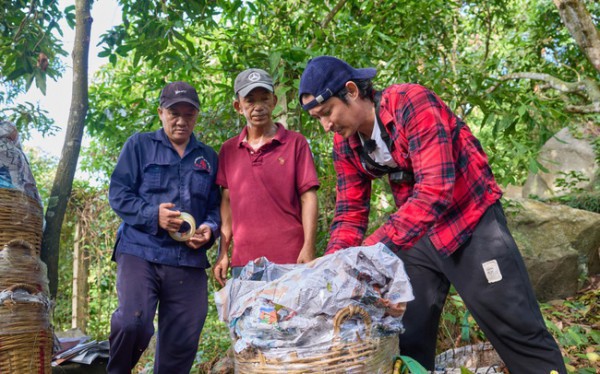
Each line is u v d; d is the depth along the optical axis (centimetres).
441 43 500
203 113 362
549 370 186
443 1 454
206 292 256
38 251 230
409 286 152
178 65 337
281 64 338
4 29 309
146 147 252
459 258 198
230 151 271
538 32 683
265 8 386
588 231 509
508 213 475
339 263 150
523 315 188
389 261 153
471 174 193
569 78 686
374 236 178
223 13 386
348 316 145
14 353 205
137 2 320
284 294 145
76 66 264
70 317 627
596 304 421
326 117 190
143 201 242
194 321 248
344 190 223
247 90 254
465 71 371
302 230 262
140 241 240
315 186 262
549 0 675
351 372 143
